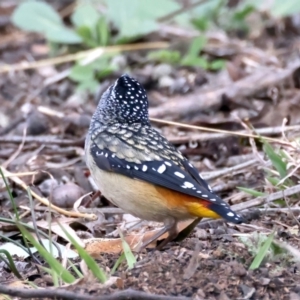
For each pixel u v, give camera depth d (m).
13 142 12.79
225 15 17.94
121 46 16.69
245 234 8.31
